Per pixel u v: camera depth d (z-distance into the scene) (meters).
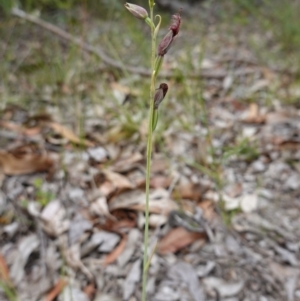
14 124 1.09
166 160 0.96
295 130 1.11
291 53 1.64
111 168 0.91
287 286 0.68
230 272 0.70
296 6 2.09
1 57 1.54
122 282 0.68
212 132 1.09
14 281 0.68
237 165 0.98
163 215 0.79
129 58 1.59
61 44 1.68
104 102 1.21
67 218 0.79
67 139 1.01
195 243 0.76
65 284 0.67
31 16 1.52
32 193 0.85
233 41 1.84
